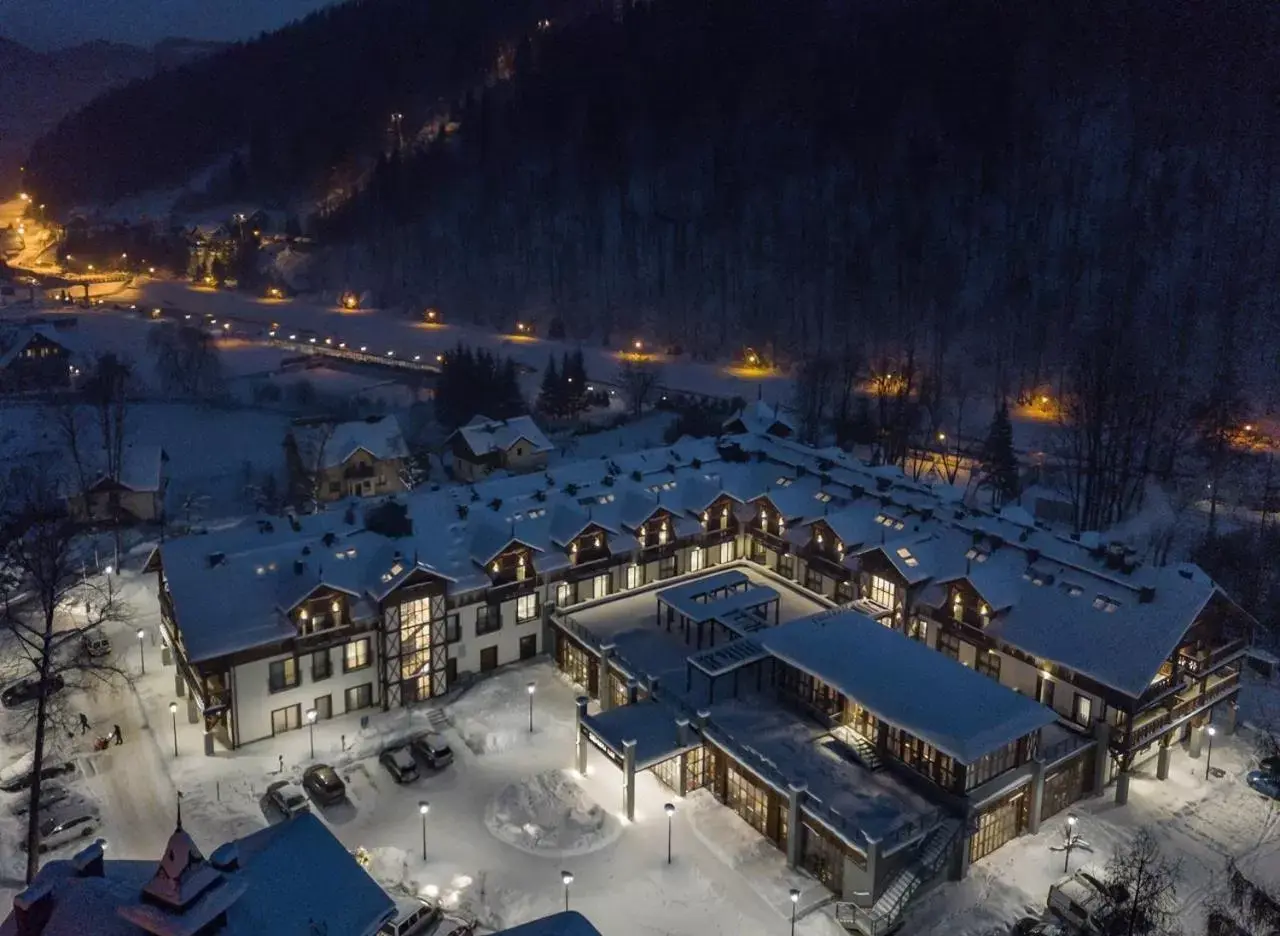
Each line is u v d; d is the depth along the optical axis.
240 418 123.69
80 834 48.59
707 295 174.75
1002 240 159.88
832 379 132.38
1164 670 51.94
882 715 48.09
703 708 51.78
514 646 64.81
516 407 121.62
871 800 46.88
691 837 49.50
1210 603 53.28
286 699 56.75
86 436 111.25
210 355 142.00
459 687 62.12
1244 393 117.19
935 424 115.25
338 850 35.19
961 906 44.91
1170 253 142.62
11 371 134.25
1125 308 132.88
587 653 61.28
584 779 53.72
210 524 90.94
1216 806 51.97
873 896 43.25
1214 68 171.62
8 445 107.50
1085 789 52.41
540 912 44.22
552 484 70.62
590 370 154.00
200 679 53.75
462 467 102.12
